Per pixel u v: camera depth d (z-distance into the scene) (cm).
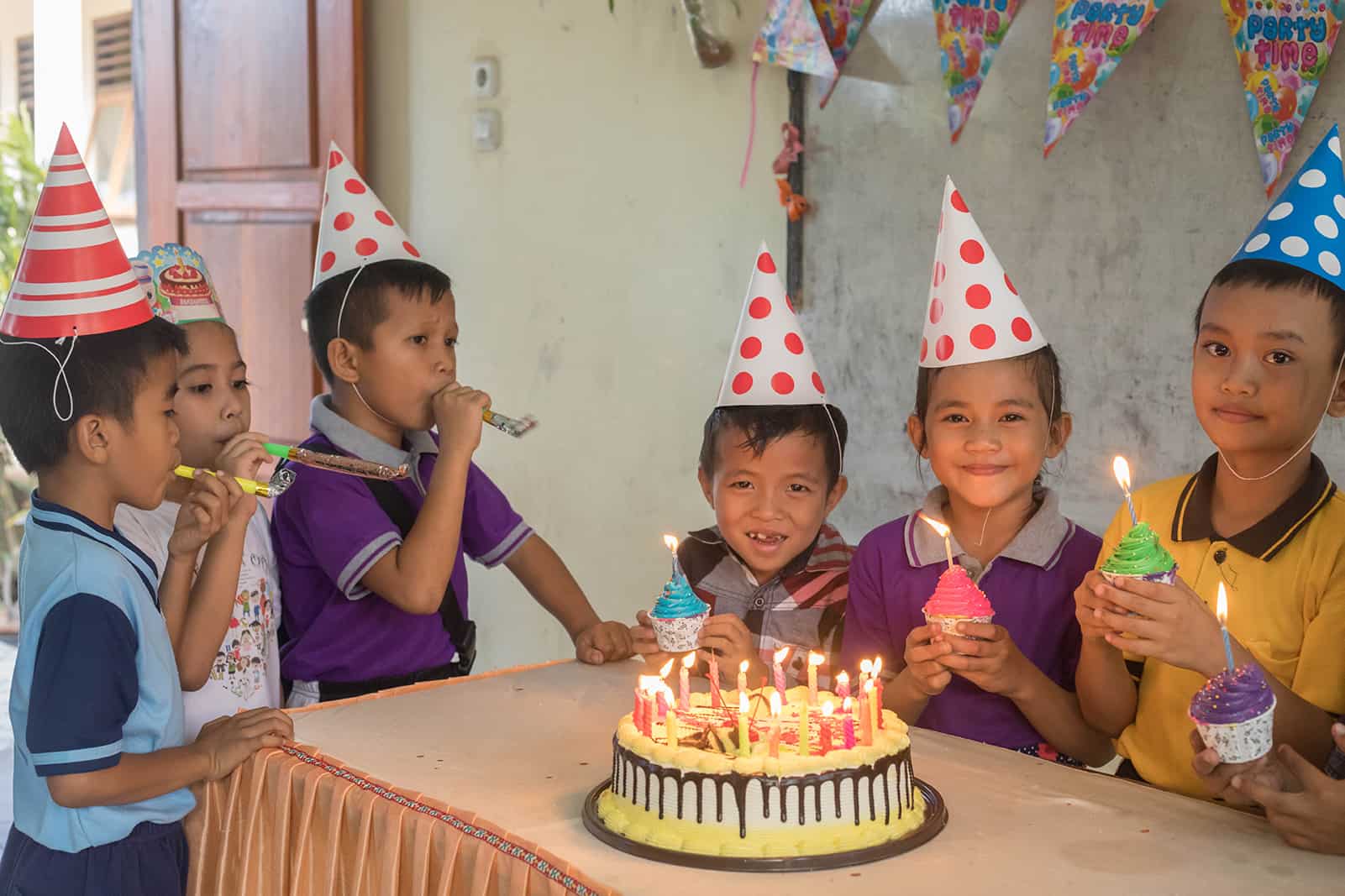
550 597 246
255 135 430
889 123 308
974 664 169
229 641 206
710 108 344
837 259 322
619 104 365
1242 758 134
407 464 229
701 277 353
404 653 229
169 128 452
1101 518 286
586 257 379
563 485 393
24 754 161
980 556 198
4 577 540
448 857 138
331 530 219
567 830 142
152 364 162
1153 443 277
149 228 464
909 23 302
